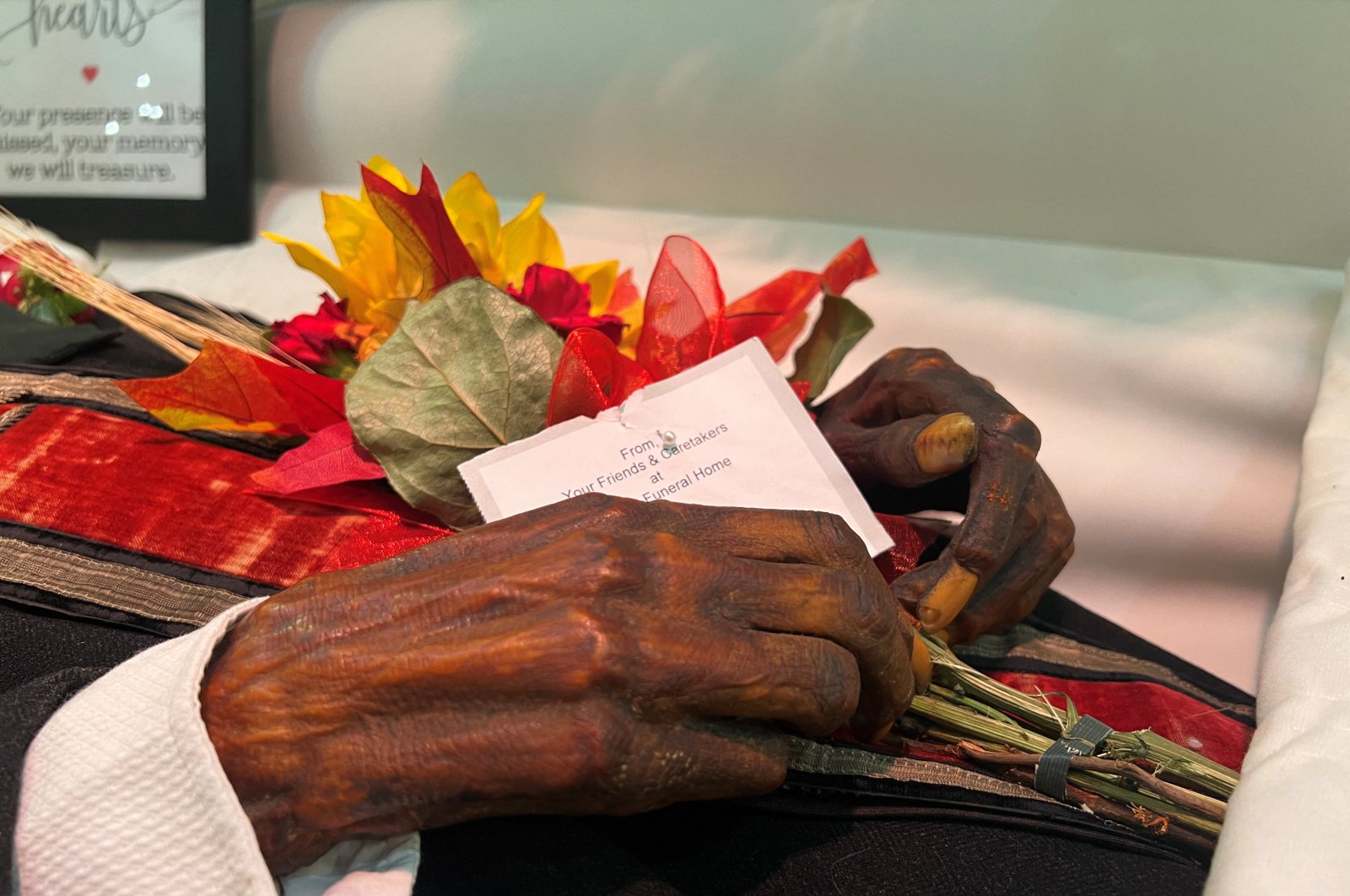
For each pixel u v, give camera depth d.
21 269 0.52
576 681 0.30
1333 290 0.55
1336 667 0.36
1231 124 0.53
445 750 0.30
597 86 0.63
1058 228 0.60
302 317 0.44
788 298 0.44
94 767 0.31
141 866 0.30
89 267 0.60
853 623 0.32
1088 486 0.58
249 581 0.38
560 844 0.34
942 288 0.61
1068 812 0.36
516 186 0.70
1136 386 0.57
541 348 0.39
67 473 0.40
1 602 0.37
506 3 0.64
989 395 0.39
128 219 0.71
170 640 0.33
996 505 0.38
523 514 0.33
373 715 0.31
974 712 0.38
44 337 0.49
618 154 0.66
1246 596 0.56
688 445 0.37
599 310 0.46
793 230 0.64
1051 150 0.57
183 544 0.39
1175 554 0.57
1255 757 0.34
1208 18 0.52
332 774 0.30
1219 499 0.56
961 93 0.57
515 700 0.30
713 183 0.65
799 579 0.32
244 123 0.70
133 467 0.41
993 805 0.36
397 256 0.42
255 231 0.73
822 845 0.35
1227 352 0.56
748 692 0.31
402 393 0.38
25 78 0.71
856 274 0.44
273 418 0.42
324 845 0.31
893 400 0.42
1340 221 0.54
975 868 0.34
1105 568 0.58
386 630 0.31
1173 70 0.53
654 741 0.30
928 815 0.35
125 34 0.70
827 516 0.34
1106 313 0.58
